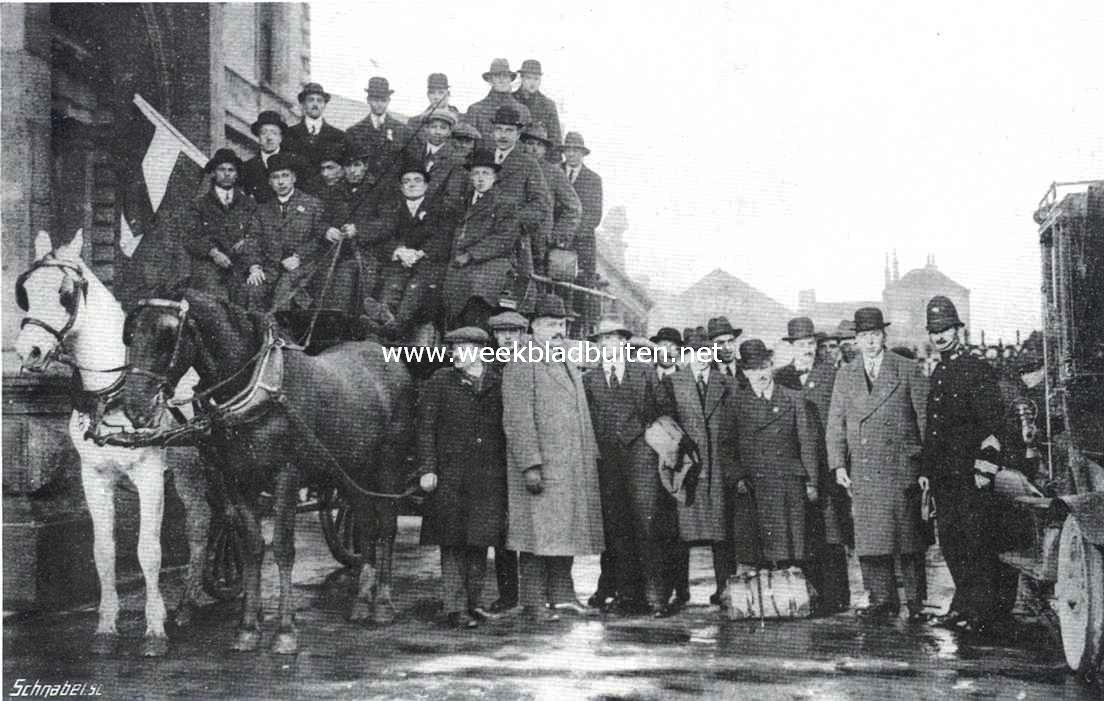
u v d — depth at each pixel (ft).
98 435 21.04
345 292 26.22
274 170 26.86
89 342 21.81
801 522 24.34
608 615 23.75
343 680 19.38
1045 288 21.40
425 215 26.32
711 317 25.03
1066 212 19.88
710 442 24.52
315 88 27.40
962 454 23.02
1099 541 17.31
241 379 20.98
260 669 20.10
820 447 24.59
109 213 29.86
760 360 24.76
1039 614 21.76
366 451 23.29
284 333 22.58
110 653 21.30
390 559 23.68
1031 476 22.82
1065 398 20.16
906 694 18.25
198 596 24.70
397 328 25.95
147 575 21.65
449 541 23.13
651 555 23.94
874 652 20.81
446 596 23.17
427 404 23.63
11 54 26.78
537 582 24.03
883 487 23.89
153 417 20.29
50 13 29.58
